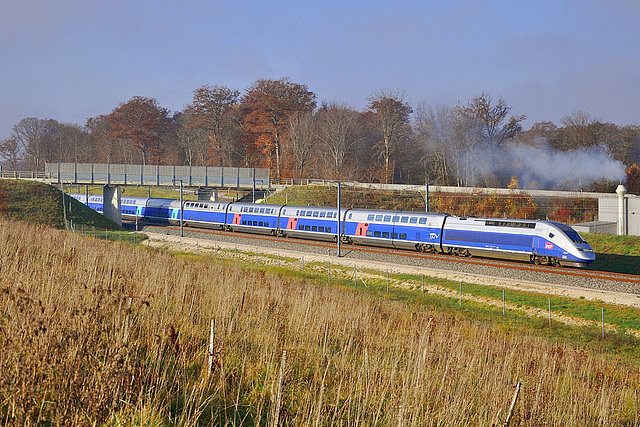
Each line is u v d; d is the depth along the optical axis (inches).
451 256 1614.2
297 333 539.5
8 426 238.5
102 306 368.2
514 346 685.9
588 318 1064.2
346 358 477.1
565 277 1323.8
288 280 1207.6
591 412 452.1
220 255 1795.0
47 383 267.4
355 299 987.9
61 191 2549.2
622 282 1253.7
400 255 1658.5
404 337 626.2
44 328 283.9
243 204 2327.8
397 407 354.9
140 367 311.3
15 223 1507.1
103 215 2623.0
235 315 521.7
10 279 455.2
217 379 359.9
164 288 602.9
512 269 1417.3
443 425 361.7
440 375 450.9
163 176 2667.3
